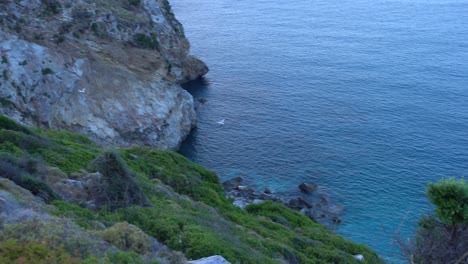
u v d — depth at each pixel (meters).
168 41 81.19
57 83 54.50
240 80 84.50
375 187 53.00
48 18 59.56
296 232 33.41
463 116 69.31
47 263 12.45
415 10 136.38
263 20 125.69
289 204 49.41
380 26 119.69
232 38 109.38
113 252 15.23
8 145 26.84
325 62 93.56
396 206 49.75
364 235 45.34
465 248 20.50
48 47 55.91
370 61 93.81
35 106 52.22
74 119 55.75
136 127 60.25
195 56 93.38
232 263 19.44
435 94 77.50
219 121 69.00
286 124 67.75
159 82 67.00
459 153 59.25
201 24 120.62
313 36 111.19
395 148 60.66
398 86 81.06
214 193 34.56
